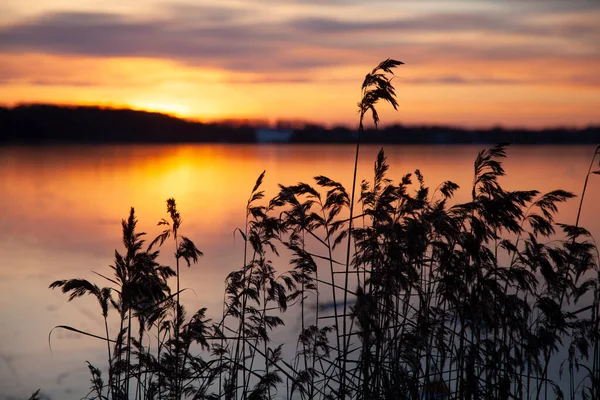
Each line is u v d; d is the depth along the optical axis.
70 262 27.36
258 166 129.25
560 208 33.31
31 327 16.19
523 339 7.01
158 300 6.38
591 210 32.53
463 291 6.42
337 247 23.47
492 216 6.52
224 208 49.59
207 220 41.25
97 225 41.47
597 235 23.38
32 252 30.28
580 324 7.36
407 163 101.12
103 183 80.94
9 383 11.67
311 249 23.14
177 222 6.89
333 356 8.91
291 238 7.53
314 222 7.16
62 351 14.01
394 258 6.19
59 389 11.16
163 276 6.80
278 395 8.71
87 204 54.66
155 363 6.53
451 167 84.69
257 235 7.43
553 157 125.19
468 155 157.00
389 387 6.45
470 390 6.59
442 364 6.85
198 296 18.48
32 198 60.19
